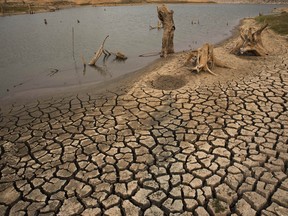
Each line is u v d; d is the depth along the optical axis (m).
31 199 4.26
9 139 5.96
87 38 18.92
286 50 11.89
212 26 23.36
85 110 7.16
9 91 9.32
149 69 10.77
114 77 10.23
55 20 29.52
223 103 7.02
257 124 5.95
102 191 4.34
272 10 36.66
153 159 5.00
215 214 3.86
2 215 4.01
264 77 8.66
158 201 4.11
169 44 12.88
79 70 11.53
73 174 4.73
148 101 7.43
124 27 23.88
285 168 4.62
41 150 5.46
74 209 4.04
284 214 3.80
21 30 23.16
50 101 8.05
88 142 5.63
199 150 5.19
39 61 13.29
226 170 4.64
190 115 6.51
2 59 13.79
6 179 4.71
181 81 8.84
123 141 5.60
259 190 4.20
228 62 10.52
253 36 11.21
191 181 4.45
